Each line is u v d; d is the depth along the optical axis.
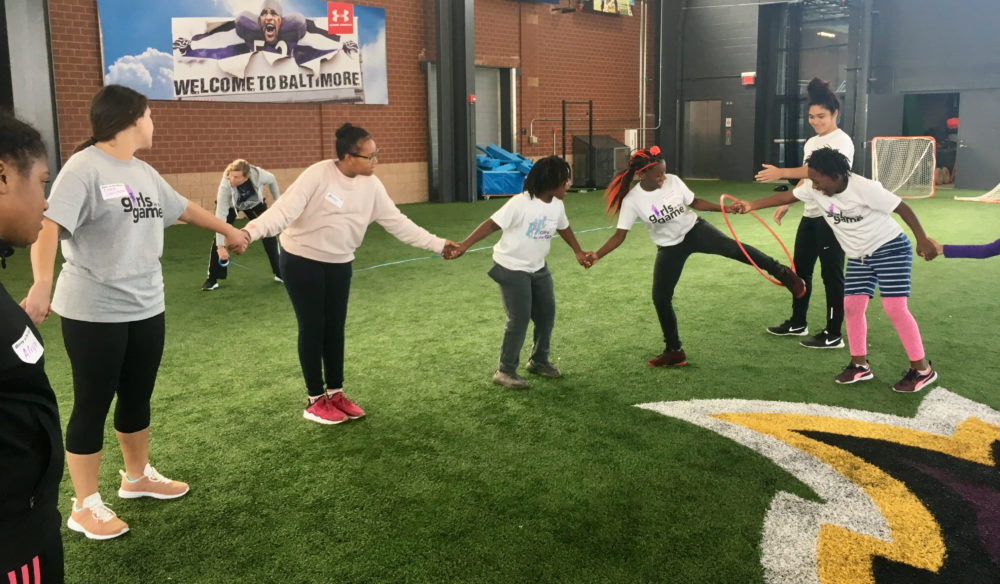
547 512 2.66
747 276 6.85
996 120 14.64
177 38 11.25
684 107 18.95
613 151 16.75
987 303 5.62
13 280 7.18
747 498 2.75
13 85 9.70
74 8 10.41
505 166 15.12
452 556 2.39
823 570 2.28
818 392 3.87
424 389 4.00
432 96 14.55
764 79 17.73
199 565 2.37
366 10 13.28
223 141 11.98
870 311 5.48
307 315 3.41
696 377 4.13
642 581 2.23
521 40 16.09
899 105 16.03
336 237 3.35
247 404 3.82
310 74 12.75
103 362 2.43
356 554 2.41
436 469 3.04
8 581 1.17
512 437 3.35
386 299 6.18
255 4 11.94
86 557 2.42
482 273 7.22
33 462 1.18
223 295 6.43
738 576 2.25
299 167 12.94
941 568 2.29
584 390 3.95
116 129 2.36
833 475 2.93
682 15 18.38
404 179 14.43
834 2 16.31
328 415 3.54
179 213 2.68
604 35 17.81
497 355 4.59
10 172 1.22
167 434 3.44
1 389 1.13
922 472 2.95
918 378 3.84
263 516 2.68
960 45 14.94
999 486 2.83
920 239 3.63
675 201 3.94
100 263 2.37
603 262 7.67
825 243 4.44
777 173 4.38
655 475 2.95
